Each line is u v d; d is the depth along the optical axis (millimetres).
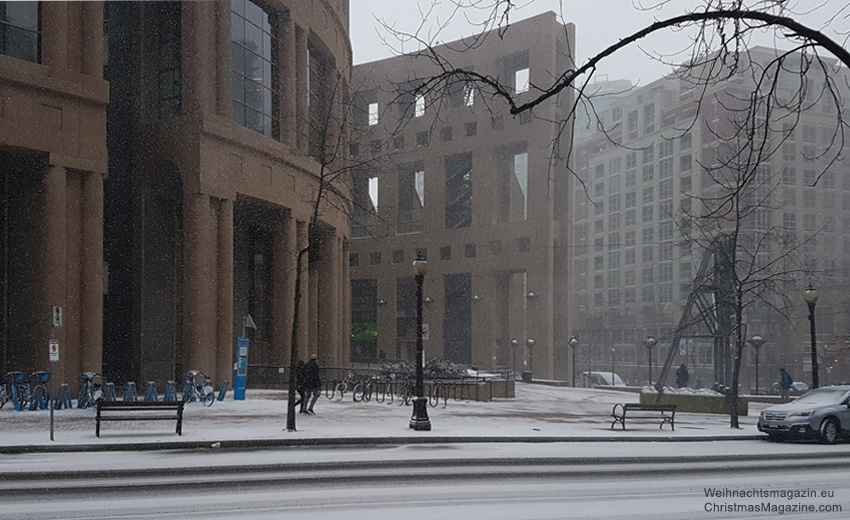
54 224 26094
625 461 13969
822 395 19656
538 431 18453
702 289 30844
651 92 97312
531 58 66062
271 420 20453
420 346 18453
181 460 12875
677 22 5410
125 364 34969
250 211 39594
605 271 108000
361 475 11688
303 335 39719
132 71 35531
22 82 25312
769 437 19547
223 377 33094
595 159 111062
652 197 96312
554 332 69312
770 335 74875
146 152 34125
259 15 37875
